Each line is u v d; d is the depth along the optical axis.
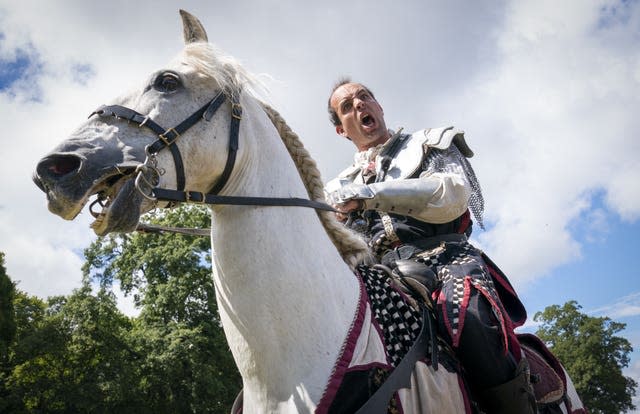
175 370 22.00
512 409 2.03
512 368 2.06
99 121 1.77
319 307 1.82
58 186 1.61
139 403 22.66
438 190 2.20
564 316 45.22
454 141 2.61
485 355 2.01
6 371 24.23
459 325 1.99
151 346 22.20
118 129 1.75
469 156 2.66
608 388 42.00
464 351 2.03
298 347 1.76
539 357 2.52
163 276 24.03
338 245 2.16
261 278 1.79
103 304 23.56
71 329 23.55
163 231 2.12
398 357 1.88
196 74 1.92
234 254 1.83
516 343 2.07
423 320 1.99
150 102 1.82
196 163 1.83
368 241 2.53
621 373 42.56
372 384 1.75
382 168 2.58
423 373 1.87
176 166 1.78
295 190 2.00
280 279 1.79
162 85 1.86
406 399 1.79
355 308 1.93
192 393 21.64
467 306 2.04
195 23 2.16
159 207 1.83
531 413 2.06
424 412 1.81
